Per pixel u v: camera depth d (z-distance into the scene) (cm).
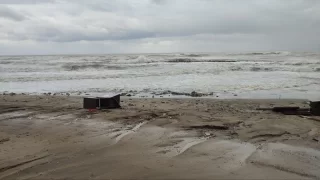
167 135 870
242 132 891
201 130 921
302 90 1912
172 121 1036
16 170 610
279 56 8556
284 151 727
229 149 743
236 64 4644
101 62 5472
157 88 2075
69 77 2856
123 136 863
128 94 1788
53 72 3447
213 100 1530
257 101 1485
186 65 4538
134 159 672
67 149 746
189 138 839
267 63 4806
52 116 1146
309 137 840
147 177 570
